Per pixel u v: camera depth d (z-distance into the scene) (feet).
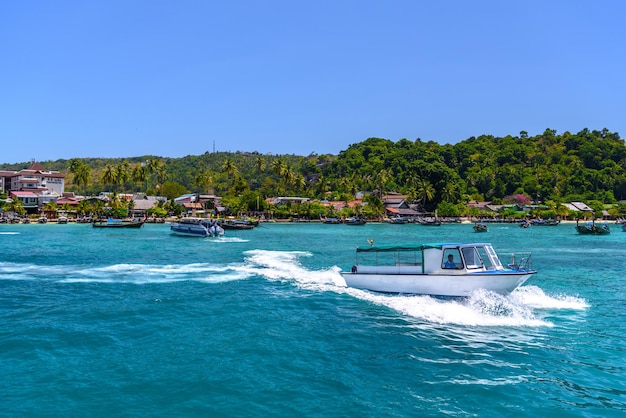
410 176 590.55
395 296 89.66
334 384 50.21
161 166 614.34
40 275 118.83
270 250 191.52
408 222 481.46
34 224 385.09
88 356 57.98
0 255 164.14
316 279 113.50
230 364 55.67
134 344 62.85
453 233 333.21
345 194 598.75
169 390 48.39
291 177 602.44
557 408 45.32
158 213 457.68
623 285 112.68
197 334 67.62
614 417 43.68
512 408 45.21
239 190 564.71
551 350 61.36
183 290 99.66
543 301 89.86
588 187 629.10
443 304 82.43
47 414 43.04
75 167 513.45
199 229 266.36
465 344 63.31
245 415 43.39
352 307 83.30
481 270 84.64
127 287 102.89
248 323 73.51
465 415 43.75
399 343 63.57
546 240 265.75
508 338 66.08
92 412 43.60
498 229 401.49
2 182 526.98
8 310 81.20
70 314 78.59
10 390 47.88
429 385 50.08
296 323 73.36
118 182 540.11
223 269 131.03
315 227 402.31
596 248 214.07
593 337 67.00
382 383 50.57
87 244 212.23
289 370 54.03
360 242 238.27
